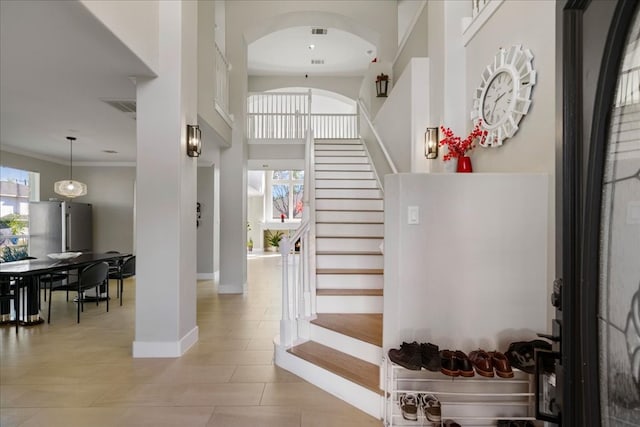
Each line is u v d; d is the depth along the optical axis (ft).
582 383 2.68
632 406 2.38
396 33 22.03
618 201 2.47
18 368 9.92
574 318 2.75
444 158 11.33
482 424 7.12
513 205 7.55
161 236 10.77
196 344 11.78
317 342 10.10
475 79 11.35
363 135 23.57
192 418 7.45
